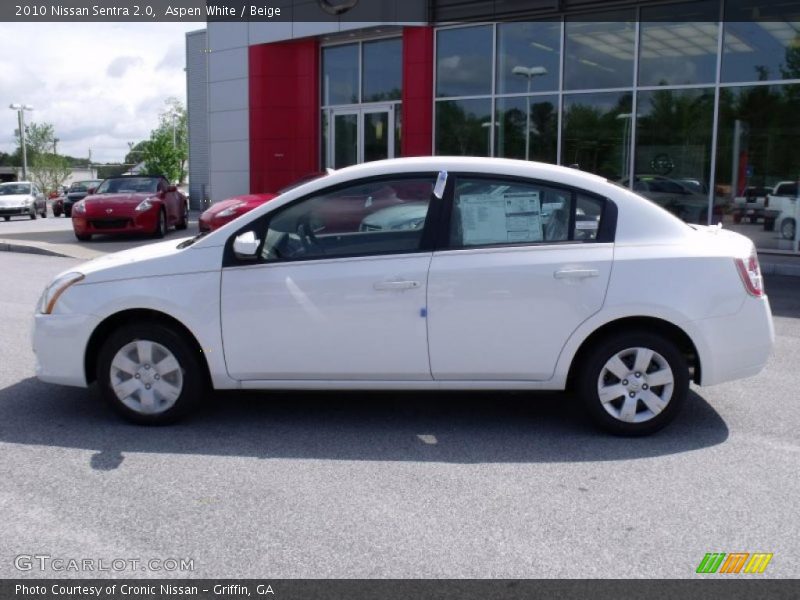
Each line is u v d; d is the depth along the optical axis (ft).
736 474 14.17
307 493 13.30
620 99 49.01
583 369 16.02
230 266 16.05
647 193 48.93
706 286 15.61
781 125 44.52
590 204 16.02
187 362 16.40
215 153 69.72
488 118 54.03
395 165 16.25
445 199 16.01
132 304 16.16
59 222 93.91
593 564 10.93
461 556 11.14
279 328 15.96
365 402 18.62
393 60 59.31
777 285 36.68
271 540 11.61
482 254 15.76
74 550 11.30
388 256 15.85
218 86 68.39
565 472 14.28
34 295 33.78
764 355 16.03
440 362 15.87
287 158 64.80
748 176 45.83
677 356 15.76
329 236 16.19
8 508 12.67
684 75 46.83
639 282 15.53
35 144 246.27
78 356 16.52
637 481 13.85
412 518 12.34
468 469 14.42
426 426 16.90
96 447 15.51
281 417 17.49
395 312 15.74
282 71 63.77
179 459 14.88
